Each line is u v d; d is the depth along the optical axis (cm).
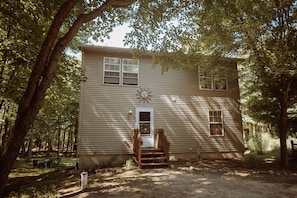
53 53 484
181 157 1164
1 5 631
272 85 1019
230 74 1173
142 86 1169
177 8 759
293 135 1231
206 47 1021
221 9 728
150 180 729
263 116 1211
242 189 608
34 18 690
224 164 1033
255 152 1545
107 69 1137
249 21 859
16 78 888
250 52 985
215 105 1269
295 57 880
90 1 673
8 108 1151
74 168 1068
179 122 1191
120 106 1116
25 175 1126
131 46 918
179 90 1224
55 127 1927
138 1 739
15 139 427
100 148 1051
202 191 590
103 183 715
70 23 749
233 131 1268
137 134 989
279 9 899
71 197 584
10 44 756
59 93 1051
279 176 788
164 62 1015
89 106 1073
